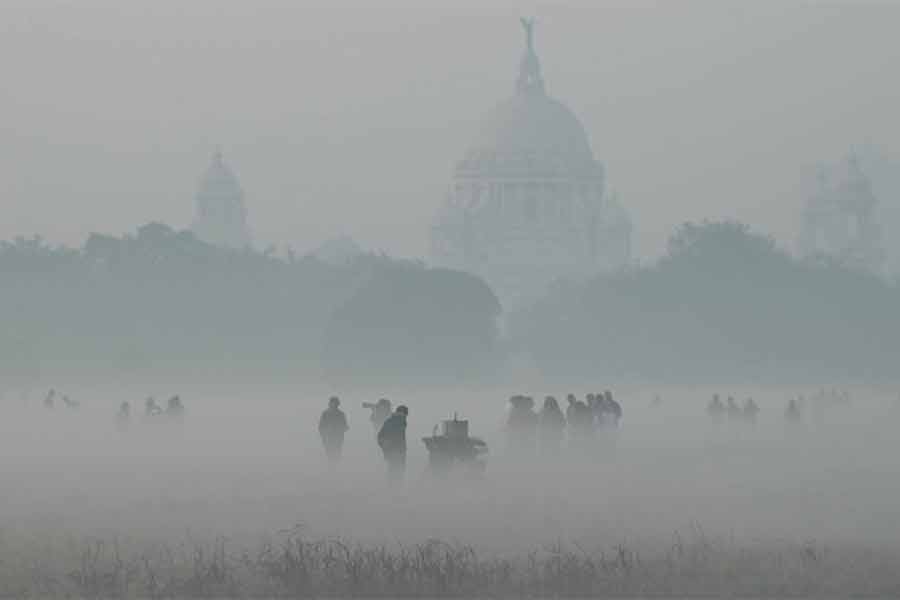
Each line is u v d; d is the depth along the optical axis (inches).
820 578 4407.0
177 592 4242.1
